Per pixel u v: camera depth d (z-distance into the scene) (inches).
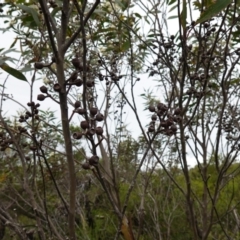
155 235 173.2
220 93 148.0
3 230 141.3
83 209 189.8
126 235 136.6
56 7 83.4
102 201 219.0
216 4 73.4
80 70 67.3
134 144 187.5
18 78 75.7
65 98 64.6
